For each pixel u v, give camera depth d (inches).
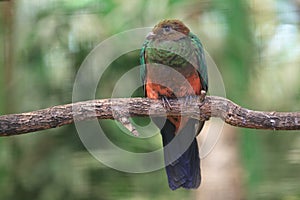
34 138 575.5
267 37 563.2
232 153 589.9
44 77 544.4
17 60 543.8
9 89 542.9
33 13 541.3
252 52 521.3
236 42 504.4
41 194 589.3
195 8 507.8
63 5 535.8
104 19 521.0
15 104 542.0
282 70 572.1
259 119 393.7
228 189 589.3
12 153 576.7
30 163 581.6
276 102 572.7
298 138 597.0
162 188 602.9
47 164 583.5
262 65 555.2
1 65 542.6
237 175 589.0
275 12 560.1
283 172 596.1
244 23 502.0
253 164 553.0
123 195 597.3
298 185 593.0
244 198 585.6
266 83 565.0
